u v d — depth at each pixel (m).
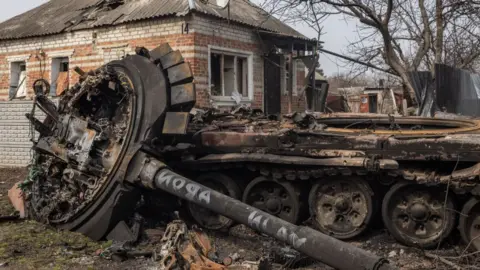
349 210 6.62
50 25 16.05
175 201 7.45
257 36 15.23
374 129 7.33
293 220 6.93
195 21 13.03
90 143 7.21
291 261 5.73
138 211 7.42
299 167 6.72
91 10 16.14
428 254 6.02
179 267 5.07
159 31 13.49
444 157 5.98
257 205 7.23
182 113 6.88
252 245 6.57
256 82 15.32
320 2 12.45
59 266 5.70
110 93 7.88
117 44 14.29
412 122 7.98
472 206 5.93
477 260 5.78
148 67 7.30
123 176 6.69
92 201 6.82
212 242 6.40
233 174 7.39
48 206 7.47
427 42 15.06
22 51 16.47
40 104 8.21
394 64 13.31
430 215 6.30
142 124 6.91
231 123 7.70
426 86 12.71
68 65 15.53
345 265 4.73
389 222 6.42
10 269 5.58
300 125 7.11
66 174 7.40
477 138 5.94
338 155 6.40
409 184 6.27
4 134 13.50
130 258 5.99
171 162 7.34
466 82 14.05
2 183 11.09
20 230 7.06
